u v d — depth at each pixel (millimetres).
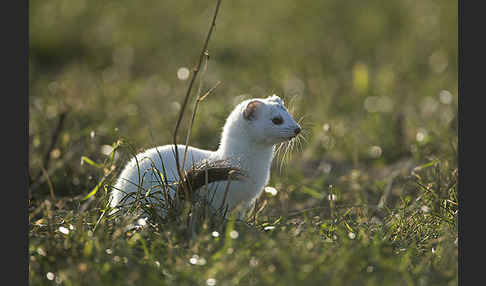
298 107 14672
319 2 26844
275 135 9242
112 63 21188
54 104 14398
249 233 7715
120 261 7211
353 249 7219
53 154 10164
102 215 8016
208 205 8148
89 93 15945
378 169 12211
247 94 16297
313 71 19156
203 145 13055
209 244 7332
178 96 16375
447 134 12500
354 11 25750
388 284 6559
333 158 12859
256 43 22453
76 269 6914
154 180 8805
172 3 27391
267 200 9875
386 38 22938
